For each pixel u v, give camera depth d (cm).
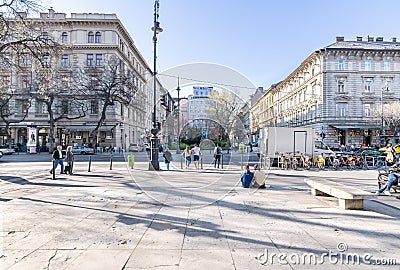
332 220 552
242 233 471
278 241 434
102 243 422
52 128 3516
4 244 417
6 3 1269
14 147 3894
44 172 1434
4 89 2470
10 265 347
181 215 579
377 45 4422
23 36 1387
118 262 356
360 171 1634
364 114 4141
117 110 3988
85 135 4084
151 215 579
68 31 4134
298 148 1905
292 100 5428
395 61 4194
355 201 646
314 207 659
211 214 589
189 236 454
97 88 3450
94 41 4162
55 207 650
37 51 1466
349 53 4138
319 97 4191
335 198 766
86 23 4128
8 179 1162
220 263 355
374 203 714
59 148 1363
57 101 3925
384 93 4162
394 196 809
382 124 3725
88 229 488
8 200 731
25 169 1609
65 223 523
